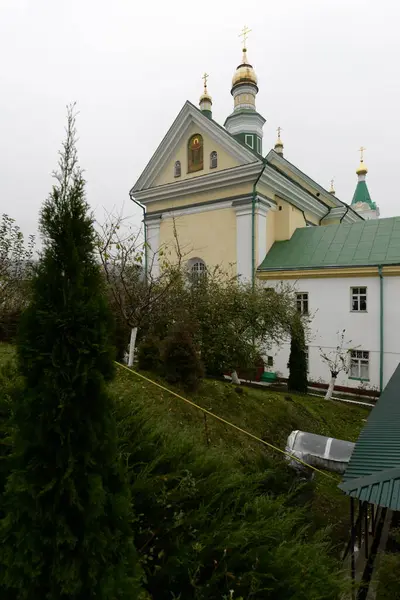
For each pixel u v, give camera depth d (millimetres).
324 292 18203
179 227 22906
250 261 19906
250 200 19828
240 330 12844
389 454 4863
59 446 2283
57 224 2379
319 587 3027
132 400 4938
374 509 6809
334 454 7215
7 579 2236
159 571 2867
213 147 21406
